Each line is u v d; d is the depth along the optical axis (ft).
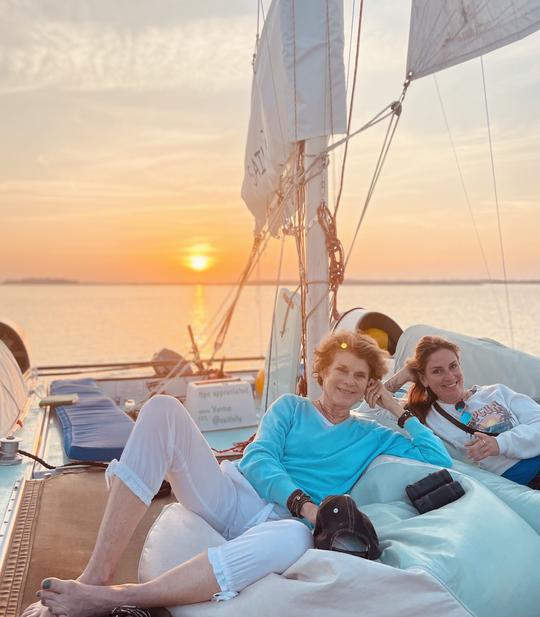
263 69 17.83
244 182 22.06
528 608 7.46
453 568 7.13
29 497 11.94
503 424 10.48
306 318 16.26
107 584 7.57
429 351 10.89
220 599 7.22
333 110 15.03
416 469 8.94
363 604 6.78
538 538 8.13
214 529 8.59
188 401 18.83
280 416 9.50
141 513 7.76
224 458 15.03
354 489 9.29
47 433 16.92
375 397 9.78
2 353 19.88
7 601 8.19
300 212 16.43
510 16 12.36
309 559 7.09
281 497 8.46
